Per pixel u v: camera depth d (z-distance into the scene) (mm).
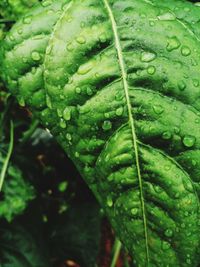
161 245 245
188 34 237
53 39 244
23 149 368
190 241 242
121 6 243
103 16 242
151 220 243
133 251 252
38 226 365
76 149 249
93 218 381
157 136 234
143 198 242
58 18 246
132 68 236
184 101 232
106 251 407
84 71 239
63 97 243
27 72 248
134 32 238
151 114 234
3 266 342
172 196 237
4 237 349
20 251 349
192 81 232
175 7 243
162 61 234
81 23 242
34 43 246
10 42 250
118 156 240
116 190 246
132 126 237
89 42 239
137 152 238
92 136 243
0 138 352
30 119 391
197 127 231
